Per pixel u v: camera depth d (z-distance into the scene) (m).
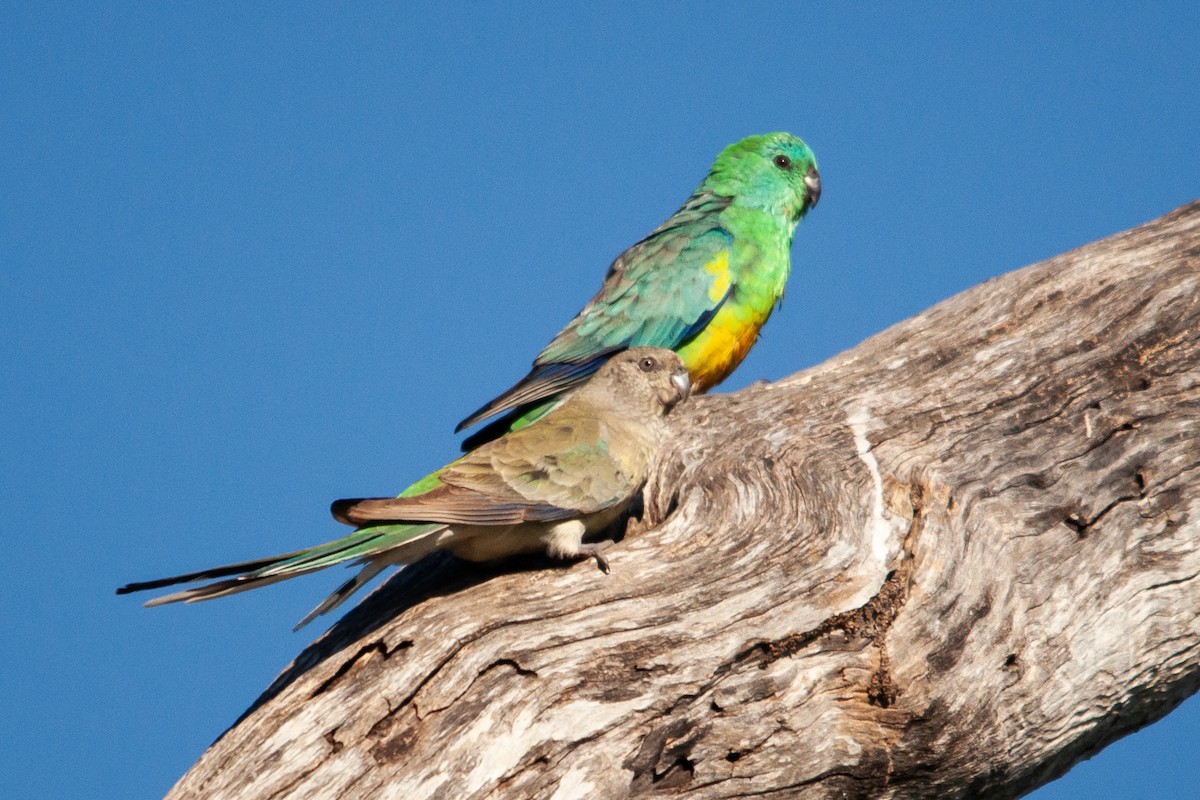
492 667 9.40
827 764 9.52
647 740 9.34
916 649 9.61
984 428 11.00
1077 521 10.32
